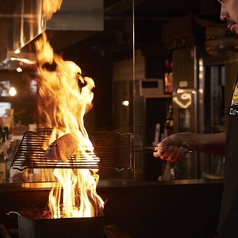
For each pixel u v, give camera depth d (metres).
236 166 1.99
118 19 3.75
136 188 2.81
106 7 3.64
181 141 2.41
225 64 5.10
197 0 6.03
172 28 6.53
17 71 3.69
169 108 6.64
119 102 4.11
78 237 2.18
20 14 3.56
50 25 2.93
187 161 5.71
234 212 1.98
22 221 2.27
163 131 6.92
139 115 7.17
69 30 3.00
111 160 2.71
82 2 2.97
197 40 5.94
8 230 2.53
